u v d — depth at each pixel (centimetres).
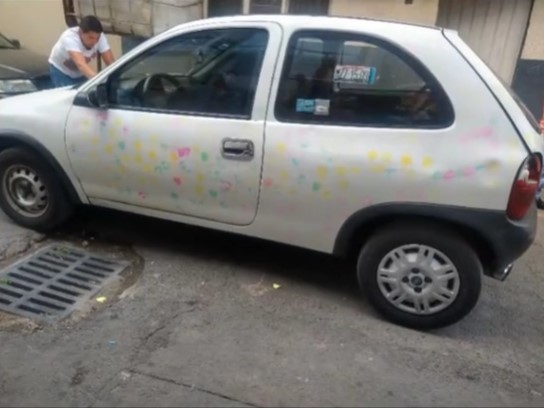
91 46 513
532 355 298
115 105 347
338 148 295
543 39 688
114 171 354
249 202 323
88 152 357
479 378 275
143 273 357
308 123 302
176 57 331
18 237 389
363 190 294
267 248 402
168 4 705
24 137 372
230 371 267
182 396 248
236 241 410
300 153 301
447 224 291
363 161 290
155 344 284
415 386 265
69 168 368
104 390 249
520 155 271
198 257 383
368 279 312
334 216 307
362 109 294
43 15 823
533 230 293
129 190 358
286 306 330
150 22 712
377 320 321
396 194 288
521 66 707
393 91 289
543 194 519
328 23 301
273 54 308
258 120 310
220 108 321
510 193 272
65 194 385
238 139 312
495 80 284
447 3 706
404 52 287
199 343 288
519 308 348
